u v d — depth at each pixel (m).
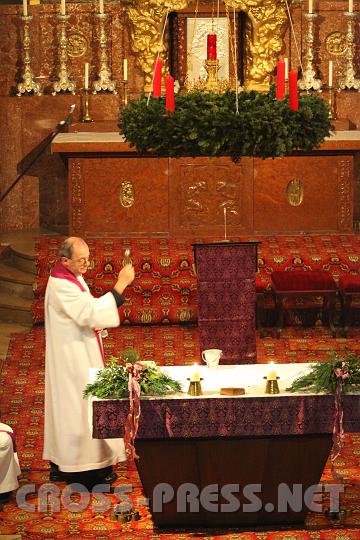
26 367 15.52
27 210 21.72
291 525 10.35
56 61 21.41
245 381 10.37
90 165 19.41
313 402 9.81
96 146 19.02
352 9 20.78
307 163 19.52
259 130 10.21
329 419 9.84
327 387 9.81
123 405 9.80
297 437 9.93
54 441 11.19
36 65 21.39
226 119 10.21
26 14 20.39
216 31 21.00
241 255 11.78
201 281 11.80
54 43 21.36
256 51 21.06
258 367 10.88
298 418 9.81
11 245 19.53
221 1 20.89
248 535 10.15
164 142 10.41
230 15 20.95
